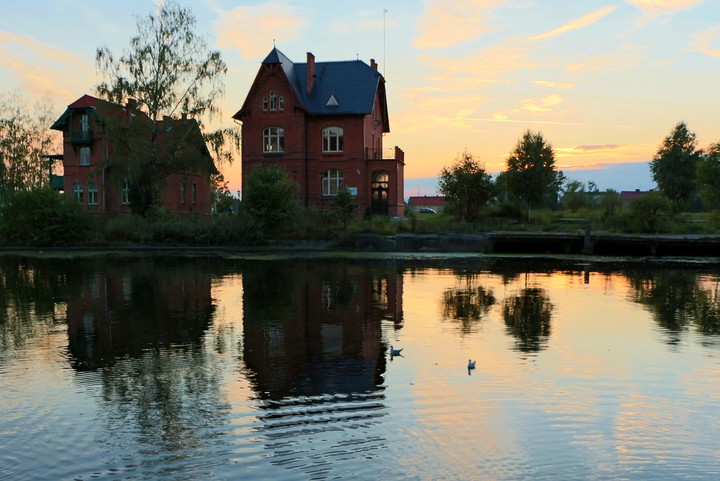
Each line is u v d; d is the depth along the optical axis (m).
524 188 51.59
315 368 9.98
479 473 6.07
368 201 47.25
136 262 29.44
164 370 9.86
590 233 38.78
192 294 18.33
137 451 6.61
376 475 6.02
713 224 43.88
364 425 7.36
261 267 26.97
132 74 42.97
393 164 47.03
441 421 7.51
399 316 14.94
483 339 12.38
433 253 36.38
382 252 36.66
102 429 7.24
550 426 7.38
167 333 12.76
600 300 17.91
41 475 6.05
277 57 47.16
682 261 32.16
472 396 8.52
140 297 17.72
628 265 29.61
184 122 43.50
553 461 6.38
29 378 9.41
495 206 50.81
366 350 11.30
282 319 14.40
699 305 17.05
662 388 9.01
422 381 9.25
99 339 12.16
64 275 23.50
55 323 13.81
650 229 42.41
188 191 54.94
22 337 12.35
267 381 9.23
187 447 6.70
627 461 6.39
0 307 16.00
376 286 20.56
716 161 43.72
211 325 13.61
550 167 51.81
